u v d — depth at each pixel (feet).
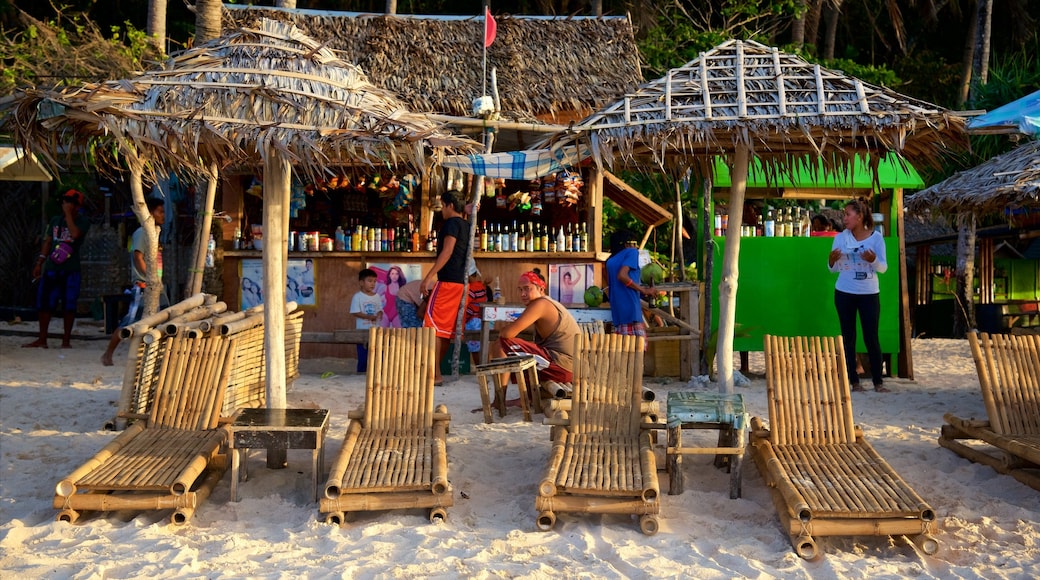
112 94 18.48
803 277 34.68
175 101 18.47
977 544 16.66
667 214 42.16
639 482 17.47
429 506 17.43
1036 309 53.93
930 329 66.13
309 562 15.17
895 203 35.12
